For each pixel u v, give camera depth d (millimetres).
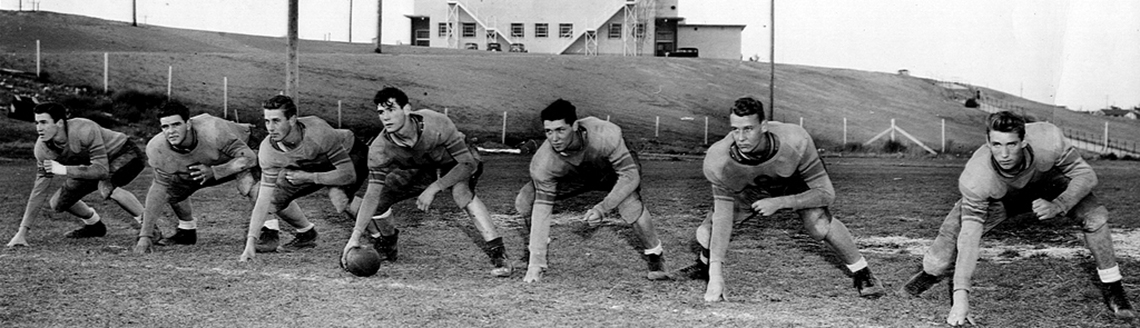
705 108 38500
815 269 6719
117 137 7691
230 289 5742
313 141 6668
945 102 48625
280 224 9516
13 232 8555
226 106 27406
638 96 39344
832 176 18016
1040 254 7492
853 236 8844
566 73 42312
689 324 4871
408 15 59250
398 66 38500
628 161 5848
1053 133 4984
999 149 4668
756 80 46812
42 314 4973
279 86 32094
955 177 17859
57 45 37812
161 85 29391
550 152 5945
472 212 6441
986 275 6473
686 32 61844
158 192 7250
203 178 7039
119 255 7156
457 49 53625
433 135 6223
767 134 5270
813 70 53719
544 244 6211
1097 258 5254
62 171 7246
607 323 4875
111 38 41938
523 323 4852
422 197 6219
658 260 6277
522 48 57531
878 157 28047
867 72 55719
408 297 5551
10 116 22969
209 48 43375
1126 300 5191
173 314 5000
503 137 28812
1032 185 5027
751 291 5836
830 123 38188
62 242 7914
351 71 36281
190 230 7879
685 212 11188
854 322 4934
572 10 57938
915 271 6719
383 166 6402
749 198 5668
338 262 6941
